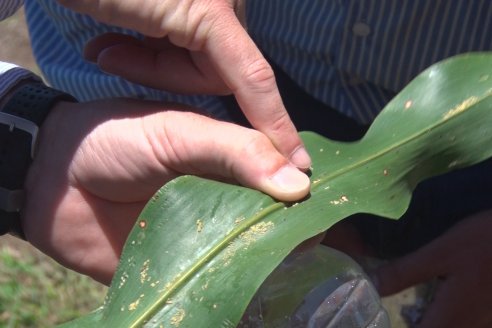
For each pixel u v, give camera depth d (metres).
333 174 0.54
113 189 0.60
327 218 0.50
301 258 0.52
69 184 0.62
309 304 0.50
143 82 0.58
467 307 0.77
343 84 0.77
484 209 0.81
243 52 0.52
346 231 0.85
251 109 0.53
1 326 1.05
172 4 0.51
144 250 0.48
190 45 0.53
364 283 0.52
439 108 0.56
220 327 0.45
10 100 0.62
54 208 0.62
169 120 0.56
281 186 0.50
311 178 0.53
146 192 0.59
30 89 0.63
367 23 0.72
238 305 0.45
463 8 0.69
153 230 0.49
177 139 0.55
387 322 0.54
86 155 0.59
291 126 0.53
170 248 0.48
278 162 0.52
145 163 0.57
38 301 1.09
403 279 0.80
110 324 0.46
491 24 0.69
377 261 0.86
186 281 0.47
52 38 0.81
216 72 0.56
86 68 0.77
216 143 0.53
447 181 0.80
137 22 0.52
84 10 0.52
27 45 1.48
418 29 0.71
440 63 0.56
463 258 0.77
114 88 0.74
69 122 0.61
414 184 0.54
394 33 0.71
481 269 0.77
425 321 0.79
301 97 0.80
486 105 0.55
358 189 0.53
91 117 0.60
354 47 0.73
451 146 0.55
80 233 0.63
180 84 0.58
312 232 0.48
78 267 0.65
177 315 0.46
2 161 0.62
